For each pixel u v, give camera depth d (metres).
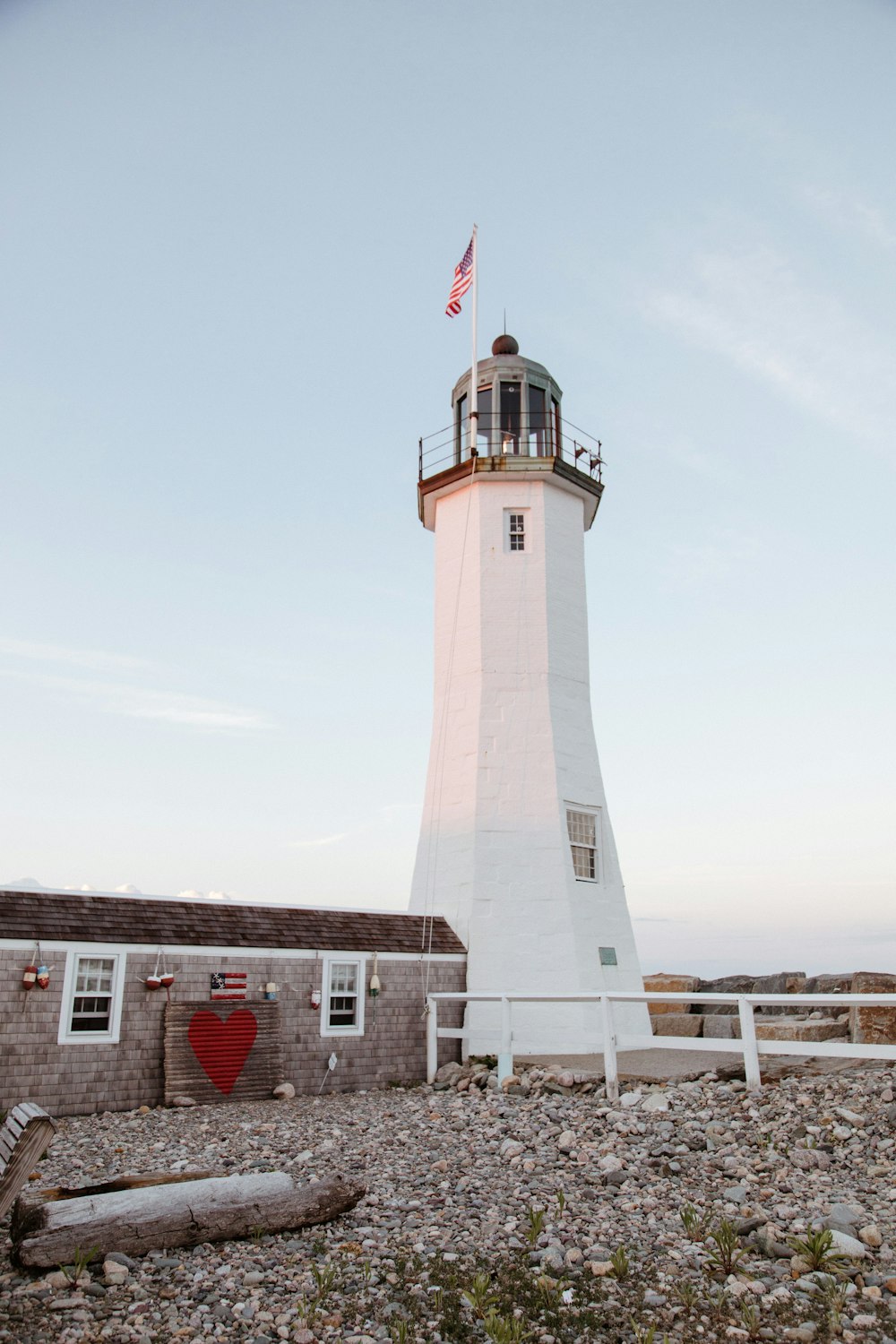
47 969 14.05
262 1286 7.01
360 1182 8.59
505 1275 7.27
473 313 23.89
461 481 22.73
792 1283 7.06
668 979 24.50
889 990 15.57
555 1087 14.46
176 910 16.12
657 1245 7.80
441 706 21.89
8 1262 7.16
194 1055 15.16
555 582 22.09
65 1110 13.98
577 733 21.52
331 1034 16.92
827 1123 10.64
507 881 19.84
